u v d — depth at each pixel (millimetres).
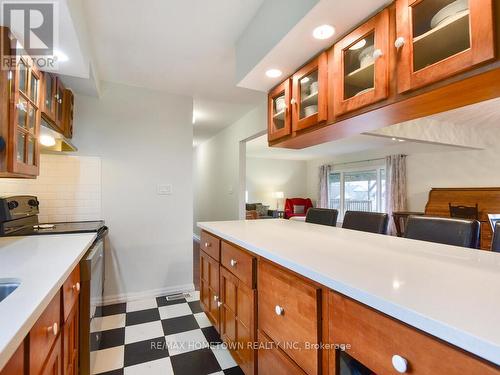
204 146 5641
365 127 1570
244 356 1401
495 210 4215
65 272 988
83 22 1613
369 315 692
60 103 2158
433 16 1057
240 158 3910
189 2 1563
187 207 2959
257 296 1294
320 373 866
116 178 2664
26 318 630
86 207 2547
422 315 558
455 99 1112
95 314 1657
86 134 2564
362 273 843
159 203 2836
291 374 1003
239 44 1929
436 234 1426
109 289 2629
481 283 755
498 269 892
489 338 463
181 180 2936
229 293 1616
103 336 1978
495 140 4559
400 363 602
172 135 2904
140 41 1948
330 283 805
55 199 2443
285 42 1449
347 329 762
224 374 1579
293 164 8891
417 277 806
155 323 2184
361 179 7074
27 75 1433
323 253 1116
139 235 2754
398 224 5422
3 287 916
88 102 2576
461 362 501
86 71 1841
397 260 1004
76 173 2521
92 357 1553
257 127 3369
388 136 3506
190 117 2984
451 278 798
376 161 6621
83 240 1557
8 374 580
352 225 1985
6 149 1232
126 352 1777
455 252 1139
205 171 5539
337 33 1370
